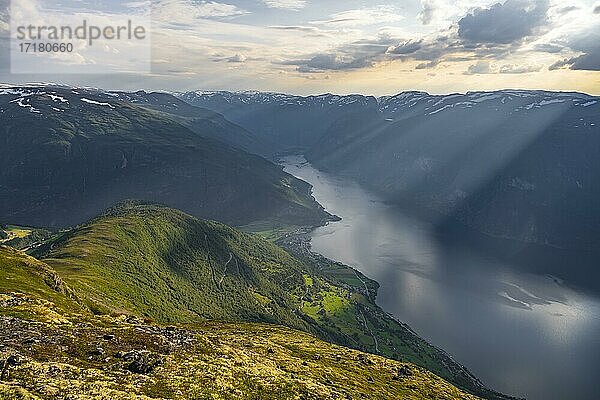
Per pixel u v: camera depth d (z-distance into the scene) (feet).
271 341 468.34
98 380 189.37
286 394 236.43
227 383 223.92
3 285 369.71
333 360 422.00
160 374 212.84
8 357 188.44
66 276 583.17
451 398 411.54
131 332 264.93
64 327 251.80
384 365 467.52
